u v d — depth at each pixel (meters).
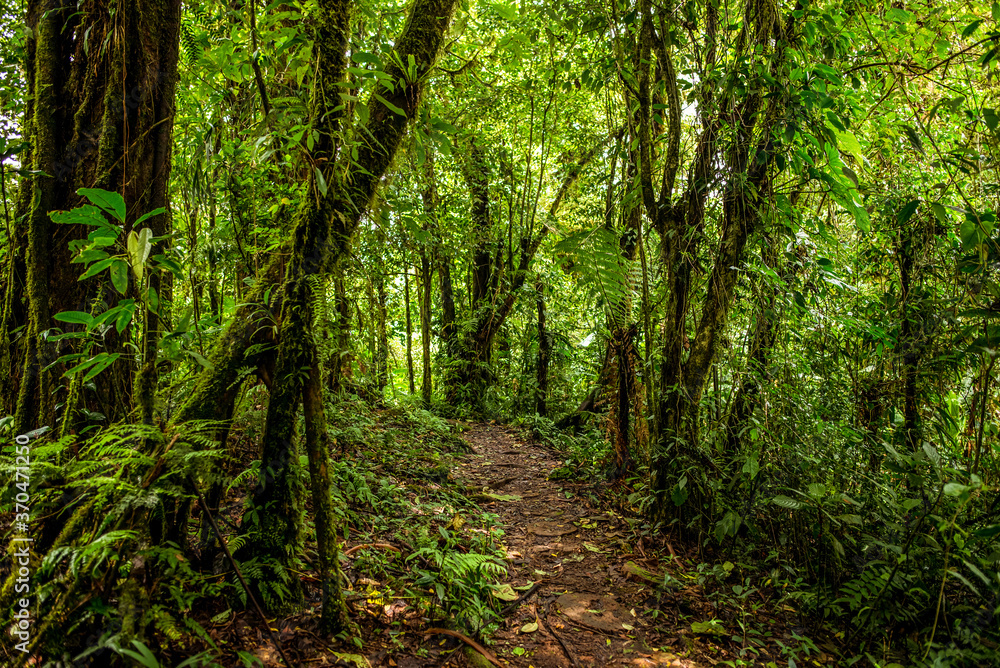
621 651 2.65
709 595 3.14
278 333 2.36
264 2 3.26
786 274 3.84
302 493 2.55
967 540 2.64
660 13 3.91
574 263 4.10
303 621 2.31
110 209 1.82
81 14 2.34
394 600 2.65
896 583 2.62
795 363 3.72
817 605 2.89
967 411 3.57
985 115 3.11
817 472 3.35
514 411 9.45
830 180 3.59
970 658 2.33
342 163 2.31
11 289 2.37
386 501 3.79
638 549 3.68
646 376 4.24
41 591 1.64
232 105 3.41
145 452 2.04
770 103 3.54
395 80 2.59
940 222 3.41
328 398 5.07
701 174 3.88
